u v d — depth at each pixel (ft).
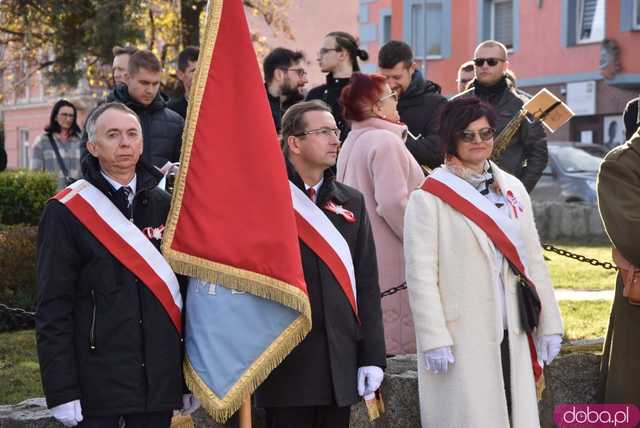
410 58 28.71
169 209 18.31
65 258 17.26
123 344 17.28
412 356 24.94
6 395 26.89
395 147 24.57
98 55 72.08
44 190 52.49
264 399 18.84
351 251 19.31
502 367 20.36
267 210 17.89
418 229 20.26
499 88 30.19
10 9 74.18
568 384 24.68
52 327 17.12
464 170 20.51
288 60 30.17
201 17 75.56
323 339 18.72
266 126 18.21
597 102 107.14
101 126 17.63
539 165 30.12
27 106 158.30
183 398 18.66
